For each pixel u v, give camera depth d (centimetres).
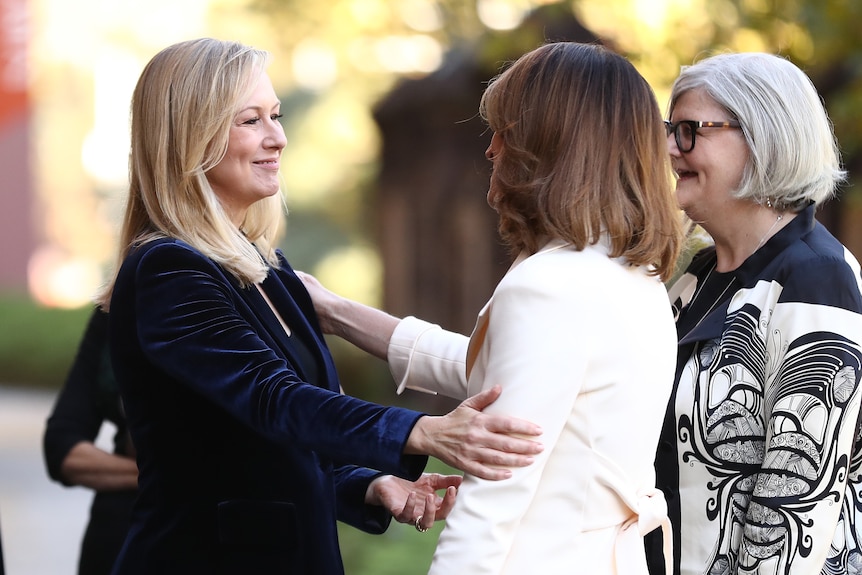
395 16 1825
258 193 499
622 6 1167
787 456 471
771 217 521
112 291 498
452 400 1850
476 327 442
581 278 421
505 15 1530
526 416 410
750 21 1117
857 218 1287
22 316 3141
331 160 3647
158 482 471
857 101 1116
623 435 425
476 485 414
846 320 478
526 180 441
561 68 438
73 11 4428
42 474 1877
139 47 4309
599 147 431
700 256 563
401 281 1797
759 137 505
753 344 498
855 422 477
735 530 494
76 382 668
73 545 1405
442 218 1753
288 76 3114
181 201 478
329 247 3688
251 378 442
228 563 464
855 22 1105
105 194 5659
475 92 1678
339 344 2167
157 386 468
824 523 467
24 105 1517
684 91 529
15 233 4988
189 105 478
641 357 428
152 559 466
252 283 494
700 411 505
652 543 505
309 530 477
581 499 423
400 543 1062
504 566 421
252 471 467
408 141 1777
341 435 429
